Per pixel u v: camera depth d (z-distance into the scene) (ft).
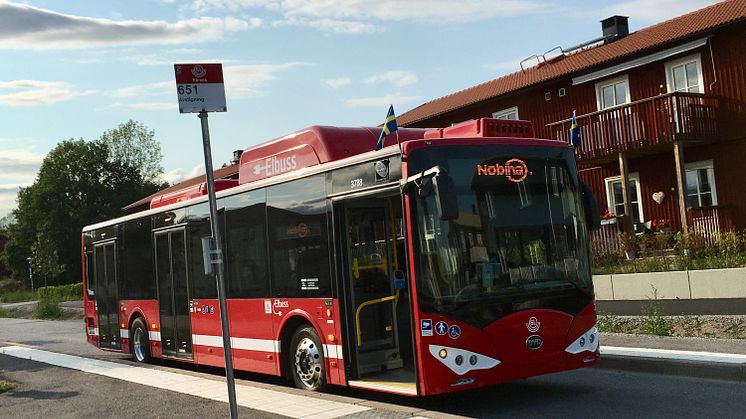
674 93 68.85
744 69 69.26
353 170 29.45
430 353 25.50
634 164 80.48
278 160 35.42
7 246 272.31
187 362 44.73
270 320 34.58
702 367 31.63
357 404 28.04
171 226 44.57
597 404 27.89
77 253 259.19
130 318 50.37
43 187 260.01
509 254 26.99
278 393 31.78
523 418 26.30
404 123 110.83
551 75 88.38
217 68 21.93
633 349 36.65
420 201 26.20
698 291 51.85
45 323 113.60
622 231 74.02
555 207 28.45
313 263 31.60
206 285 40.57
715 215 68.28
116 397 33.45
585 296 28.30
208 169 21.70
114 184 272.51
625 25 93.71
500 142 27.91
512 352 26.32
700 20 75.97
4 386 39.04
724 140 71.20
